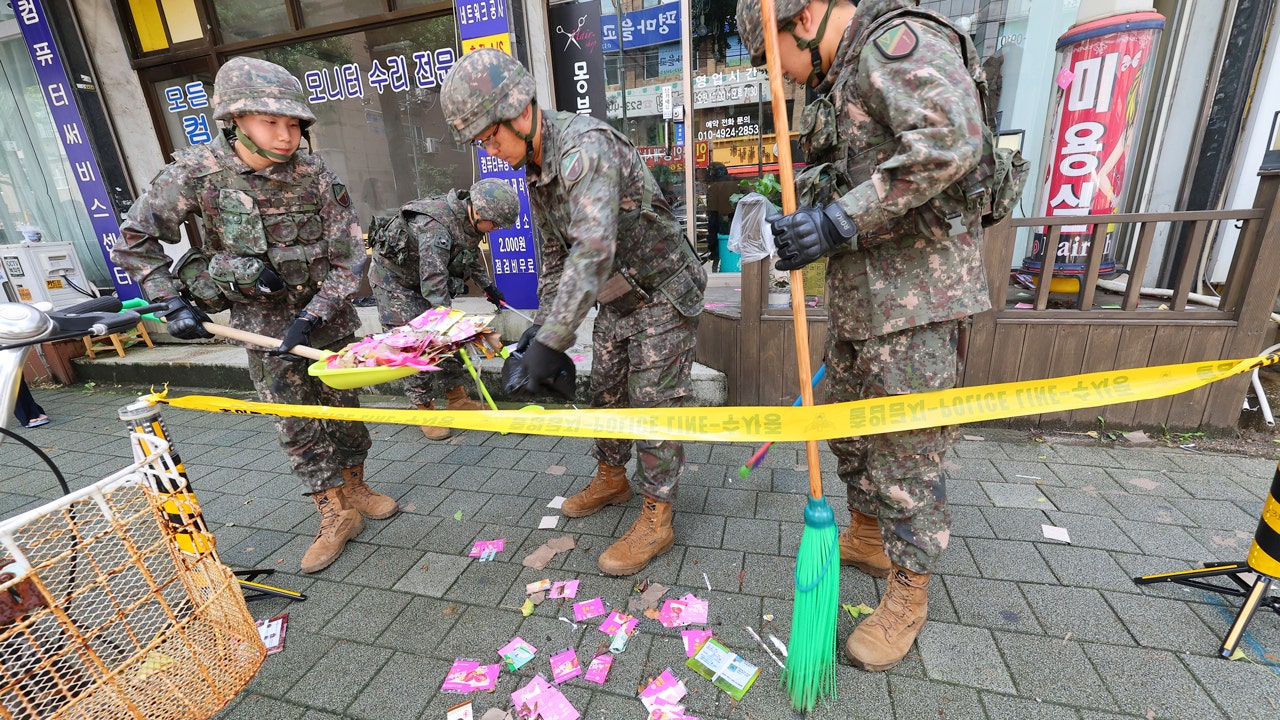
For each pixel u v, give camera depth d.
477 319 1.67
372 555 2.32
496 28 3.81
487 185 2.97
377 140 4.87
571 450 3.25
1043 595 1.90
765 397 3.36
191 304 1.97
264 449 3.53
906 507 1.55
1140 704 1.49
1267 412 2.90
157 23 4.84
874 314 1.47
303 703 1.64
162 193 1.84
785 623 1.84
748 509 2.52
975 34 3.93
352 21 4.41
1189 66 3.39
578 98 4.27
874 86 1.22
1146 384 1.36
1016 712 1.49
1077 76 3.14
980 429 3.17
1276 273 2.60
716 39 4.59
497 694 1.63
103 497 1.27
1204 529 2.21
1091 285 2.87
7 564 1.15
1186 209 3.58
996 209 1.41
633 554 2.11
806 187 1.47
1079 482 2.58
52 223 6.03
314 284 2.15
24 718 1.18
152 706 1.33
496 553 2.29
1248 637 1.69
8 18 5.25
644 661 1.72
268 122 1.75
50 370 5.18
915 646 1.71
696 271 1.98
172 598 1.53
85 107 4.94
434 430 3.46
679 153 4.79
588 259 1.39
